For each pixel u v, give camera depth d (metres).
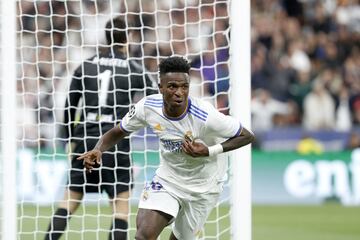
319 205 42.03
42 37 36.38
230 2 20.14
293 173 42.94
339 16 53.81
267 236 30.44
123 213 21.62
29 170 31.75
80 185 21.84
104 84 21.81
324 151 43.34
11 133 20.66
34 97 36.25
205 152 16.42
